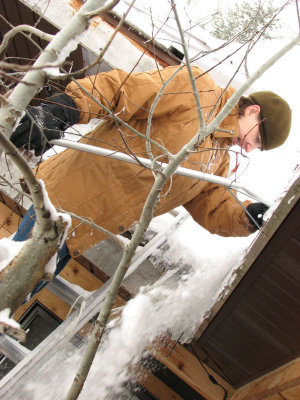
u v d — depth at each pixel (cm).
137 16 224
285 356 171
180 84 138
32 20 248
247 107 152
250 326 179
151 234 212
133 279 199
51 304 237
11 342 174
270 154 266
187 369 213
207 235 206
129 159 125
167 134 140
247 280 159
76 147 123
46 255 70
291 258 138
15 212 240
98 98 129
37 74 71
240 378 218
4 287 68
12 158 56
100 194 144
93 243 151
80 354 179
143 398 225
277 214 126
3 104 70
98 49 219
